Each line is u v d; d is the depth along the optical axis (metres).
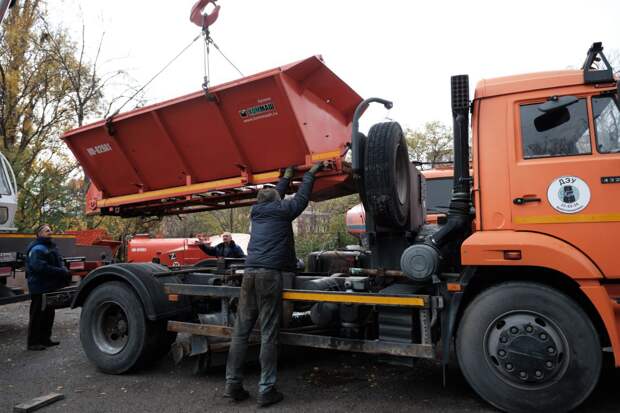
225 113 4.97
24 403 4.16
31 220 16.27
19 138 18.30
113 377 5.05
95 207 6.43
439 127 21.72
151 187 5.95
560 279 3.82
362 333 4.42
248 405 4.09
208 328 4.73
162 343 5.20
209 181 5.47
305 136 4.73
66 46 18.88
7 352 6.24
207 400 4.25
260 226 4.34
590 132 3.69
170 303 5.11
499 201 3.85
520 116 3.91
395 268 4.71
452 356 5.49
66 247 8.81
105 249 10.53
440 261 4.00
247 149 5.08
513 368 3.64
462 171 4.21
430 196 7.98
